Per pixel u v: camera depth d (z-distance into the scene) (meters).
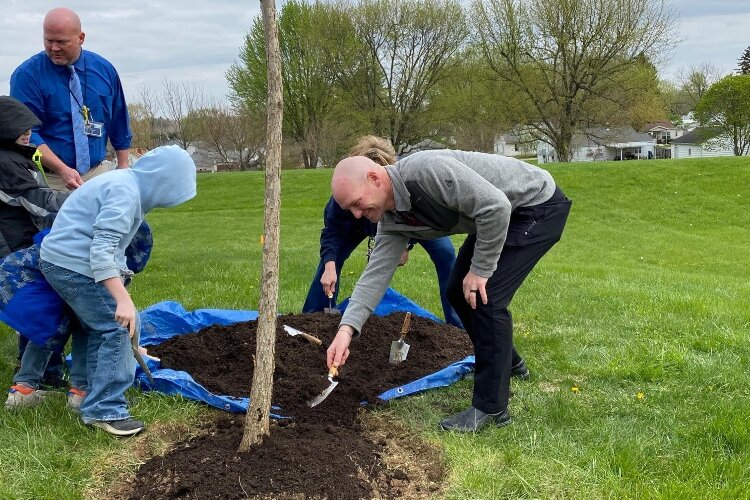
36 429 3.54
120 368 3.53
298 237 17.62
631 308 6.52
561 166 25.19
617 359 4.79
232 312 5.47
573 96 32.25
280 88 2.96
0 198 3.75
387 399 4.02
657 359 4.79
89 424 3.55
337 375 4.19
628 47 30.78
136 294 7.45
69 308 3.68
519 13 31.98
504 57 32.94
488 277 3.40
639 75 30.69
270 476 3.01
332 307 5.60
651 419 3.89
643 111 31.33
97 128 4.93
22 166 3.80
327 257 4.98
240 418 3.75
